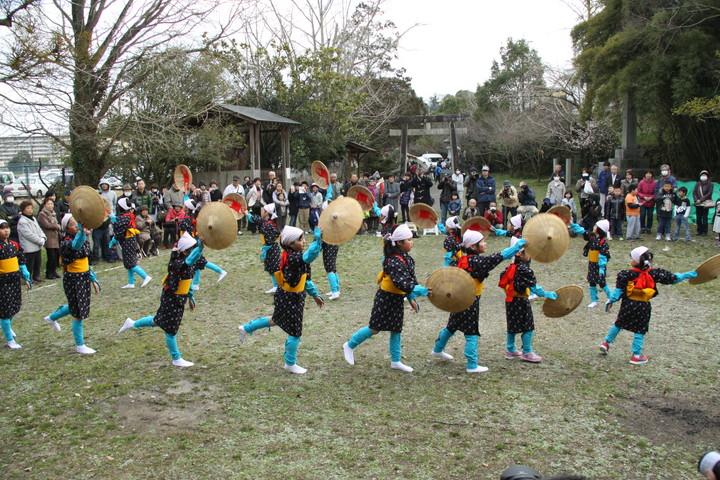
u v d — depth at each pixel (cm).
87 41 1711
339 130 3039
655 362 738
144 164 2275
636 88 2222
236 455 513
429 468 492
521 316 732
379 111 3875
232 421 580
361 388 660
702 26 2152
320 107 2900
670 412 597
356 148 3269
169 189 1742
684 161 2605
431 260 1408
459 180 2711
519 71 4938
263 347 806
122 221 1169
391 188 1920
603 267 983
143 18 1817
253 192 1878
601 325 902
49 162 2917
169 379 688
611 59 2225
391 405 615
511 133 4084
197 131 2186
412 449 523
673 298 1044
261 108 2959
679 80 2064
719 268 734
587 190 1661
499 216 1538
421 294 659
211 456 514
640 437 546
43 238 1261
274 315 706
